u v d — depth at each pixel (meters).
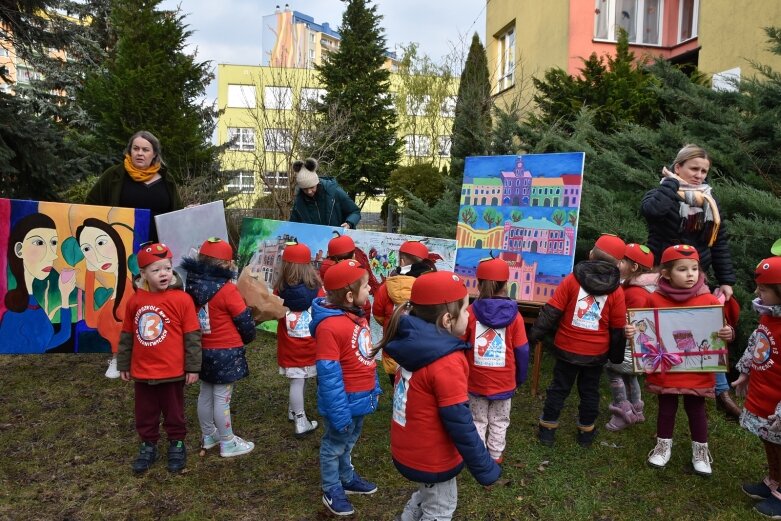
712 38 9.91
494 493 3.69
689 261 3.86
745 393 3.79
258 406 5.15
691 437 4.06
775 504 3.41
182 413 4.02
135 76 13.30
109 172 5.61
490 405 3.95
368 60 26.75
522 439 4.47
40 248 5.27
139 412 3.93
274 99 14.71
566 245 5.34
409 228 8.95
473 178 6.01
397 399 2.79
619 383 4.57
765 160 6.23
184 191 12.67
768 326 3.39
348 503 3.45
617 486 3.79
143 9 14.73
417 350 2.59
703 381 3.82
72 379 5.75
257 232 7.54
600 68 9.26
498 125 8.84
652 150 6.80
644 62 9.27
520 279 5.53
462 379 2.60
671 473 3.93
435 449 2.64
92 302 5.41
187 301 3.87
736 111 6.66
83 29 20.05
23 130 9.08
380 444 4.40
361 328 3.40
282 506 3.53
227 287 4.02
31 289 5.27
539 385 5.69
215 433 4.28
